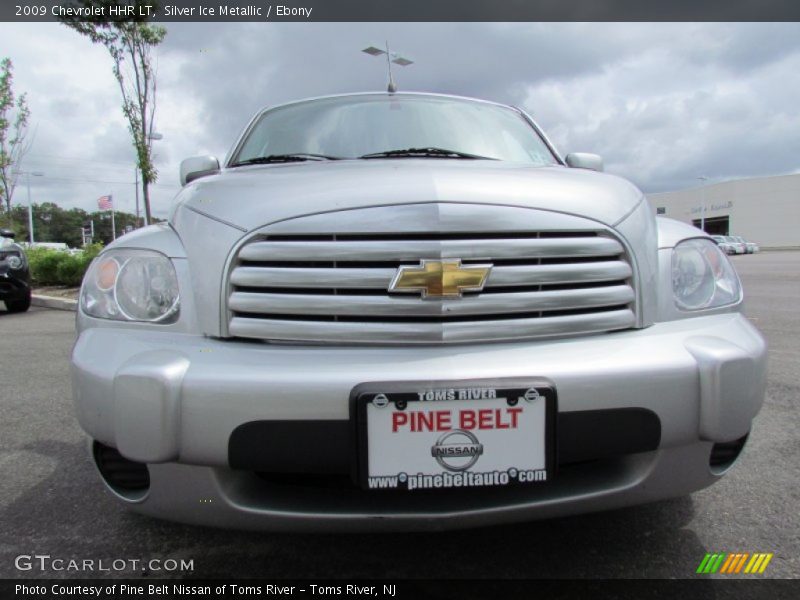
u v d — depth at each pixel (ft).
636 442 4.70
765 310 23.79
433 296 4.79
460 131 8.77
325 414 4.41
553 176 5.78
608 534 6.25
